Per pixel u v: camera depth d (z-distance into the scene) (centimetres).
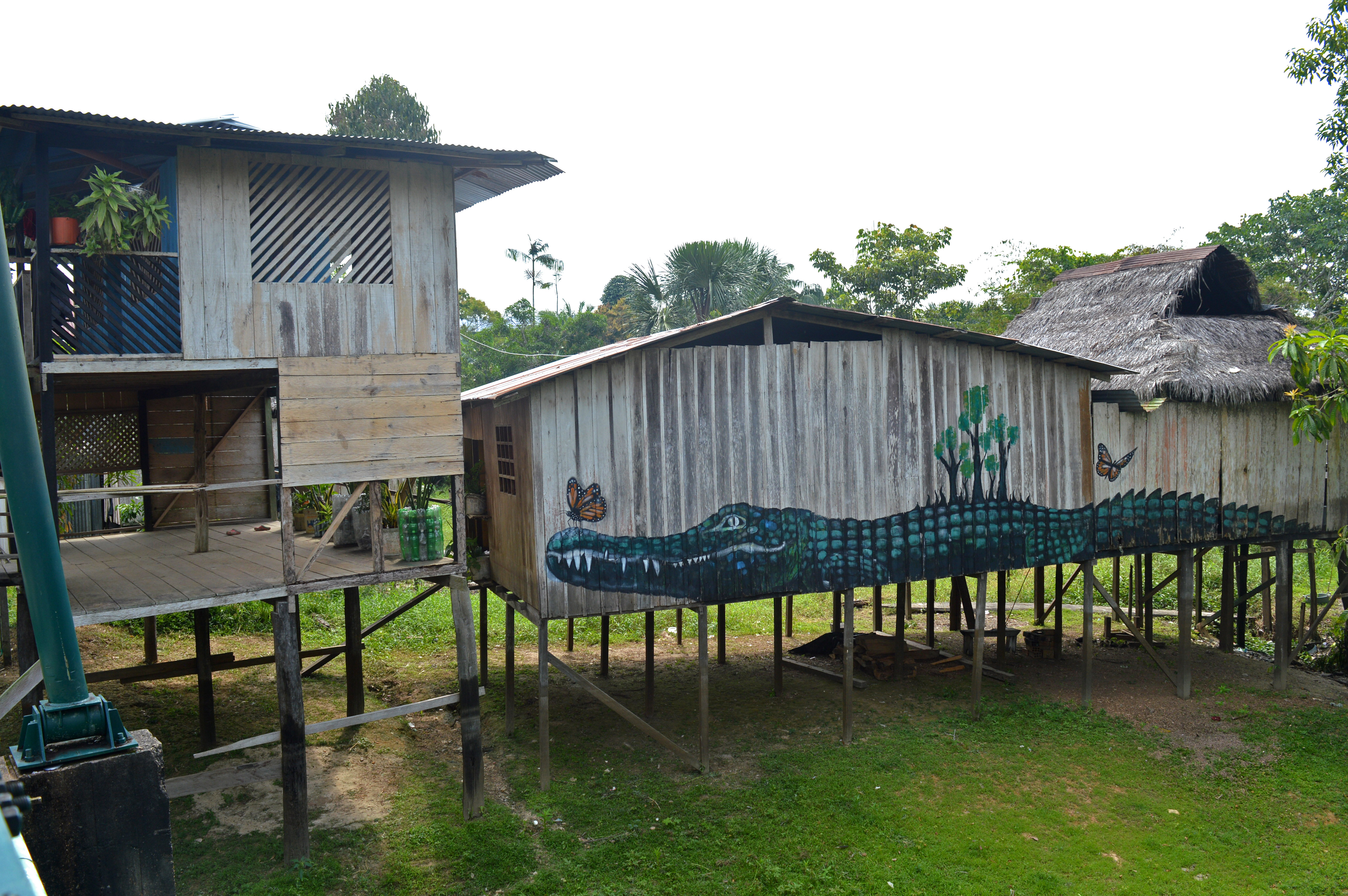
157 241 899
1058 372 1371
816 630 1886
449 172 982
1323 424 1280
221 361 874
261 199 899
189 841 924
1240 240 3784
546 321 4800
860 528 1234
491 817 995
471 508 1292
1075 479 1385
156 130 800
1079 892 867
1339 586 1605
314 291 915
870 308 3916
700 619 1145
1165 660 1636
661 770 1140
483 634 1456
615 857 922
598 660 1644
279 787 1055
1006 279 4125
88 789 443
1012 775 1127
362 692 1273
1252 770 1145
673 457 1133
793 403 1194
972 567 1316
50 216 830
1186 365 1428
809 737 1254
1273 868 920
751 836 965
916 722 1310
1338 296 3344
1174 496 1458
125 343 937
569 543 1080
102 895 446
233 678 1405
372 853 918
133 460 1349
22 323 844
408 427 963
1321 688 1495
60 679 448
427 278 973
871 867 905
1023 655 1669
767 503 1182
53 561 441
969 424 1307
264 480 923
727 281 3069
